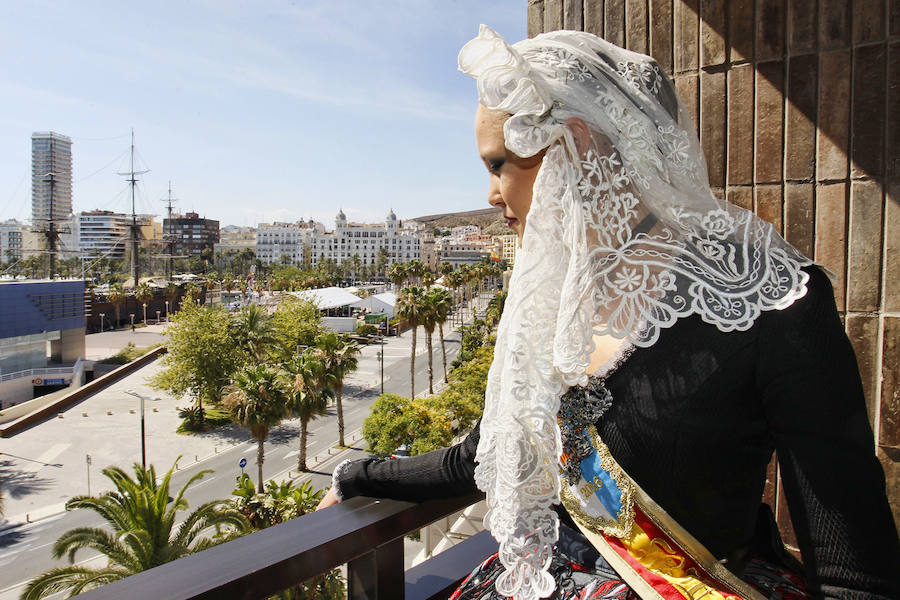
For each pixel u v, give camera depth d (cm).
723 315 67
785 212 176
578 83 79
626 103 79
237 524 1191
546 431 75
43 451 2888
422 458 100
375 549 98
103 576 995
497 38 75
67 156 16525
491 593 86
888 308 160
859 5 162
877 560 58
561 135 78
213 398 3425
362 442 3000
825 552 60
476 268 8125
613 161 79
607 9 206
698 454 67
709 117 188
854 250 165
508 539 75
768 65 177
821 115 168
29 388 4294
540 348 76
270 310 6606
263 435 2270
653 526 71
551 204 78
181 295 7925
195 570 80
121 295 6894
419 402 2253
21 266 10600
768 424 67
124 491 1063
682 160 81
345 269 11994
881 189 160
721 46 184
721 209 78
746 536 72
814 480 61
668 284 71
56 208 16112
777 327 64
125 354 5078
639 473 70
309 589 730
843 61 165
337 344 2569
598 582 77
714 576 68
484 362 2733
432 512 105
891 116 158
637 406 70
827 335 64
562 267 78
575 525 83
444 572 127
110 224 14550
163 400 3822
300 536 90
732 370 66
